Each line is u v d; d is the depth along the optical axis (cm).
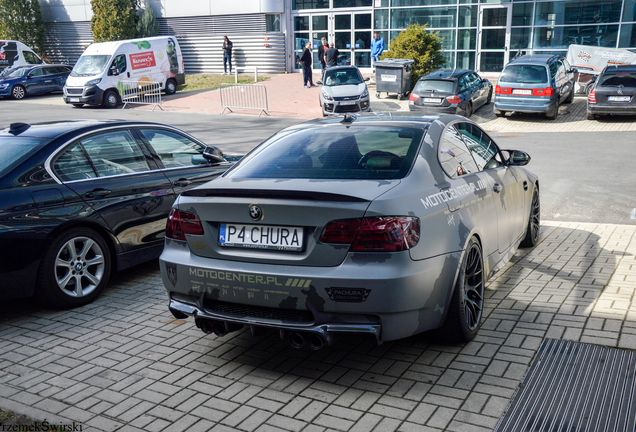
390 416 286
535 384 311
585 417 278
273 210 311
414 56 2272
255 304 320
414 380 322
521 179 518
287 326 312
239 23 3134
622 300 427
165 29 3331
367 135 381
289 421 286
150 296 491
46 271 440
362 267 298
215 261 330
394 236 298
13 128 508
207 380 334
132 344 390
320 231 303
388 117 419
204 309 338
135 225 509
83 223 470
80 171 479
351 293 298
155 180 532
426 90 1745
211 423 287
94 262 477
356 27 2959
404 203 310
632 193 859
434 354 354
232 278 322
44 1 3569
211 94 2602
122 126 533
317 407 298
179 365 355
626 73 1678
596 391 301
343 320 305
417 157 351
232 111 2183
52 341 398
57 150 471
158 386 328
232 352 372
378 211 298
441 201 339
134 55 2448
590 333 371
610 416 278
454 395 304
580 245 591
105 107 2375
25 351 382
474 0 2661
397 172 336
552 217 739
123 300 482
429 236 318
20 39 3438
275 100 2369
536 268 518
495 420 279
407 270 300
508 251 478
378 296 296
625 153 1220
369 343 376
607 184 927
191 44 3291
